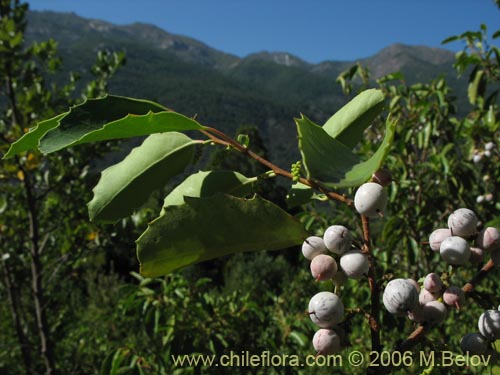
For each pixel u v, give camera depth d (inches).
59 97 214.7
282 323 142.9
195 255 40.1
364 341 150.6
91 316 320.2
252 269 513.3
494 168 152.0
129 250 204.5
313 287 184.2
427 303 38.0
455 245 37.1
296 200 47.6
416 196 159.0
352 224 144.5
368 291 116.8
